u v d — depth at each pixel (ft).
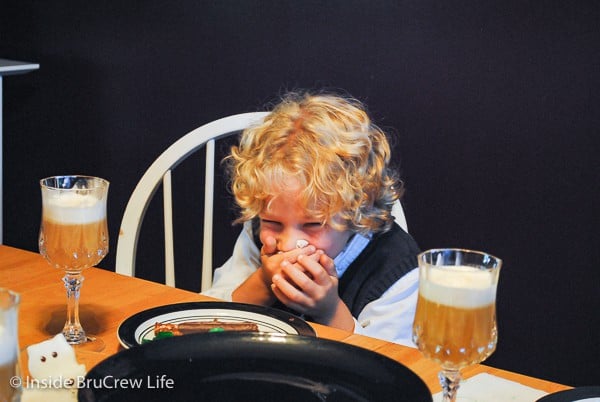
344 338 3.79
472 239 7.84
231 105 8.76
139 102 9.34
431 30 7.59
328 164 4.83
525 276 7.68
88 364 3.28
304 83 8.29
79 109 9.78
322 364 2.93
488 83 7.45
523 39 7.23
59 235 3.64
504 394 3.25
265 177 4.78
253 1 8.38
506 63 7.34
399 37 7.73
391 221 5.49
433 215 7.97
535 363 7.79
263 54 8.45
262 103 8.55
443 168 7.81
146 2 9.02
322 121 5.10
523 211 7.55
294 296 4.70
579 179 7.26
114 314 4.04
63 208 3.61
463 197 7.79
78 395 2.54
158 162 5.59
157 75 9.15
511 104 7.39
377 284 5.34
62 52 9.74
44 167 10.23
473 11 7.38
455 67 7.55
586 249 7.36
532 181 7.45
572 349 7.60
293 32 8.23
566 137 7.23
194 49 8.84
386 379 2.82
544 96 7.25
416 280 5.32
